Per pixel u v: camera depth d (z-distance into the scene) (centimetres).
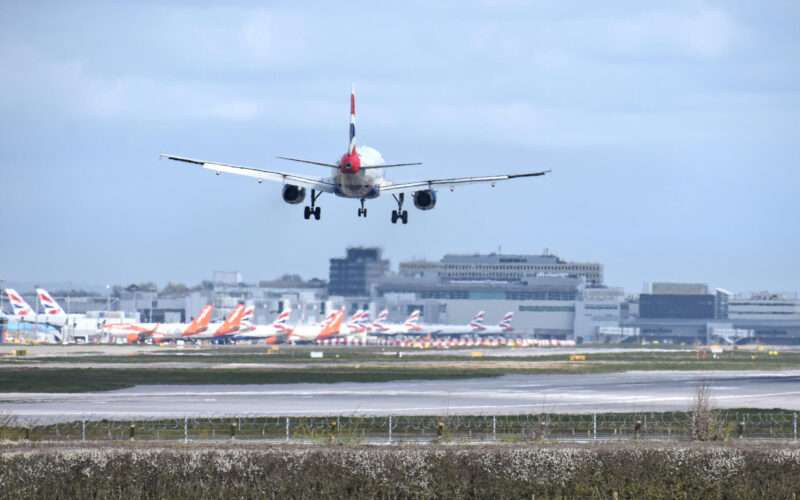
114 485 15512
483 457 16462
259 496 15250
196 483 15625
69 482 15550
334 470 16025
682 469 16412
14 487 15162
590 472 16300
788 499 15350
